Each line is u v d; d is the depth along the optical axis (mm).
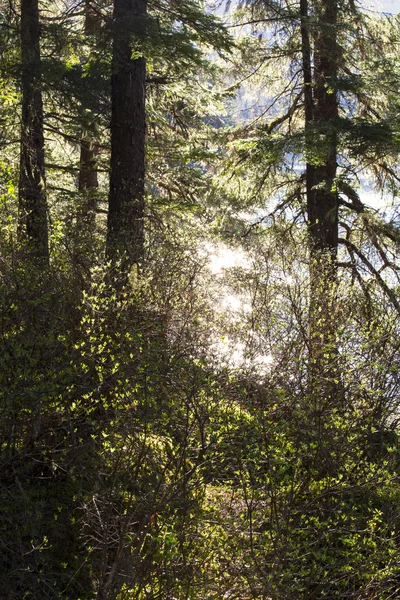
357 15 11344
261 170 11461
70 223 8258
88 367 4816
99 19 10336
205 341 5352
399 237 10523
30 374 4637
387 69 10469
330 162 11023
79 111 9992
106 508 4348
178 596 3928
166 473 4355
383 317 6258
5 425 4527
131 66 9484
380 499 5023
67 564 4516
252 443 4289
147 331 5914
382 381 5430
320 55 10836
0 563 4348
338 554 4457
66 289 6090
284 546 4129
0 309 5039
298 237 9391
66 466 4531
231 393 4570
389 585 4594
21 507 4520
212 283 6961
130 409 4305
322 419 5008
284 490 4461
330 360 5371
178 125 14055
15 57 9172
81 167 12312
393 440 5504
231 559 4074
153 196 11836
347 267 9656
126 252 7555
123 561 3928
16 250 6293
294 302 6242
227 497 4590
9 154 10141
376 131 9633
